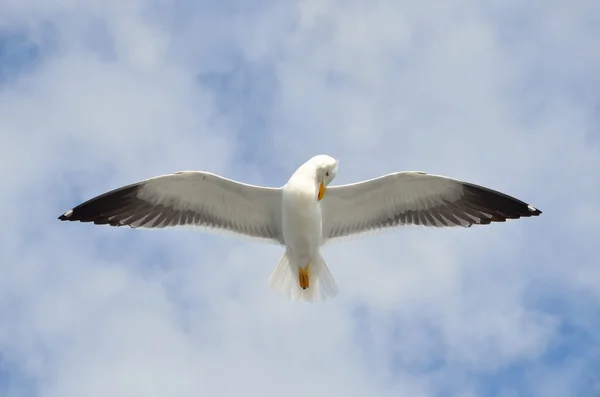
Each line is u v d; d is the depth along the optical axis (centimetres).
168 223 1575
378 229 1594
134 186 1531
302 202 1402
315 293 1501
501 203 1545
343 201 1558
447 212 1573
